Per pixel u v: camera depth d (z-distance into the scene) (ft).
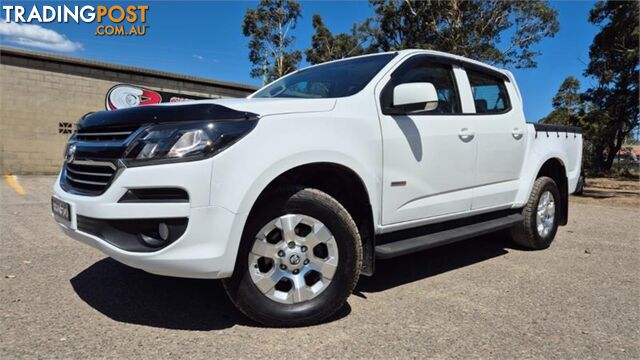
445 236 12.33
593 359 8.41
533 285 12.73
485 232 13.70
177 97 55.98
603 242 19.19
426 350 8.57
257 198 9.00
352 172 9.96
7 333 8.79
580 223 24.94
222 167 8.21
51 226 19.19
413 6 65.82
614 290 12.43
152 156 8.15
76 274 12.57
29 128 47.03
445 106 12.95
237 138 8.43
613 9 92.94
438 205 12.26
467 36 61.98
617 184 74.64
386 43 74.49
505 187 14.92
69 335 8.78
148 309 10.18
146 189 8.14
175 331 9.09
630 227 23.71
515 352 8.61
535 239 16.55
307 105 9.69
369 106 10.67
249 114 8.75
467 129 13.08
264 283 9.19
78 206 8.93
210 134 8.27
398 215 11.14
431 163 11.89
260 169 8.53
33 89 46.98
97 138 9.22
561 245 18.25
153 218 8.12
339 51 86.07
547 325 9.91
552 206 17.35
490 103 14.84
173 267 8.18
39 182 39.91
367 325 9.64
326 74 12.96
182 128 8.27
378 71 11.56
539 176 17.37
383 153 10.64
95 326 9.23
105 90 50.96
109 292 11.18
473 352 8.55
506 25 65.82
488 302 11.25
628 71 97.66
